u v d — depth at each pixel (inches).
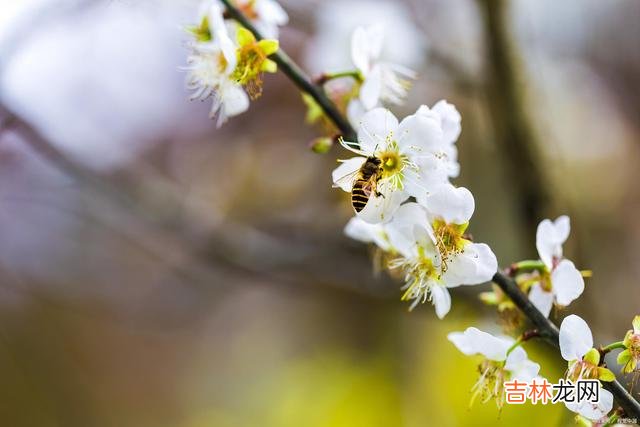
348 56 25.6
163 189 28.5
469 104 34.1
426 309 27.6
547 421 26.5
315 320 40.9
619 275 39.6
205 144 38.5
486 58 25.1
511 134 25.5
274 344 42.6
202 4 19.2
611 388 18.2
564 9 39.4
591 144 41.0
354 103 19.4
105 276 37.6
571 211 27.3
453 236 18.4
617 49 42.6
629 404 18.2
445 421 31.4
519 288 18.8
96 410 38.2
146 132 37.0
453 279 18.5
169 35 33.5
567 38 40.1
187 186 37.3
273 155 37.9
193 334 43.4
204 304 42.3
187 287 40.7
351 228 19.3
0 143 29.0
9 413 34.2
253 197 37.1
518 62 25.0
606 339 26.4
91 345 41.3
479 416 29.8
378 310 35.8
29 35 23.4
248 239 28.4
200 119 38.1
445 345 32.3
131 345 43.1
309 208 35.4
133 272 38.5
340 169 18.5
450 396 31.3
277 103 39.1
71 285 36.6
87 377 39.9
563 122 39.4
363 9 26.2
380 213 18.4
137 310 39.7
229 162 38.2
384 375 34.6
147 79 35.5
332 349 38.7
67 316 39.9
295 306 42.4
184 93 36.8
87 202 28.8
